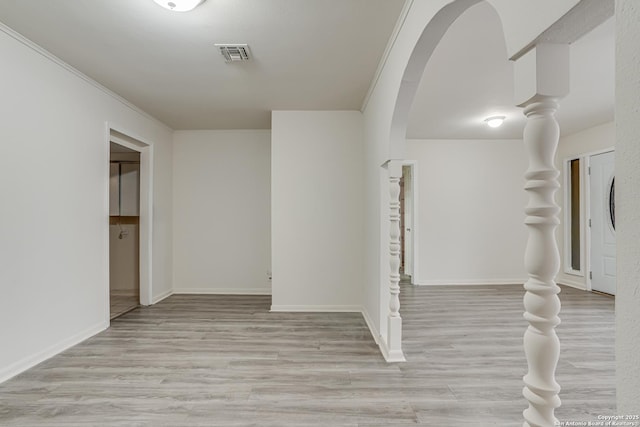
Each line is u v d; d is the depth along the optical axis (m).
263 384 2.22
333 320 3.68
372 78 3.12
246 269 4.99
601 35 2.38
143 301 4.30
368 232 3.57
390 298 2.64
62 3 2.03
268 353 2.74
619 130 0.58
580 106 3.97
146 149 4.32
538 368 0.93
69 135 2.90
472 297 4.67
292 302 4.09
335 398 2.05
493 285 5.50
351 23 2.24
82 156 3.05
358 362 2.56
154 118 4.41
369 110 3.53
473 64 2.85
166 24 2.26
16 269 2.38
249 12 2.12
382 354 2.72
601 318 3.60
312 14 2.14
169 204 4.89
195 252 5.00
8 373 2.30
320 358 2.64
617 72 0.58
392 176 2.57
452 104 3.87
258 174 5.00
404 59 2.09
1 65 2.28
